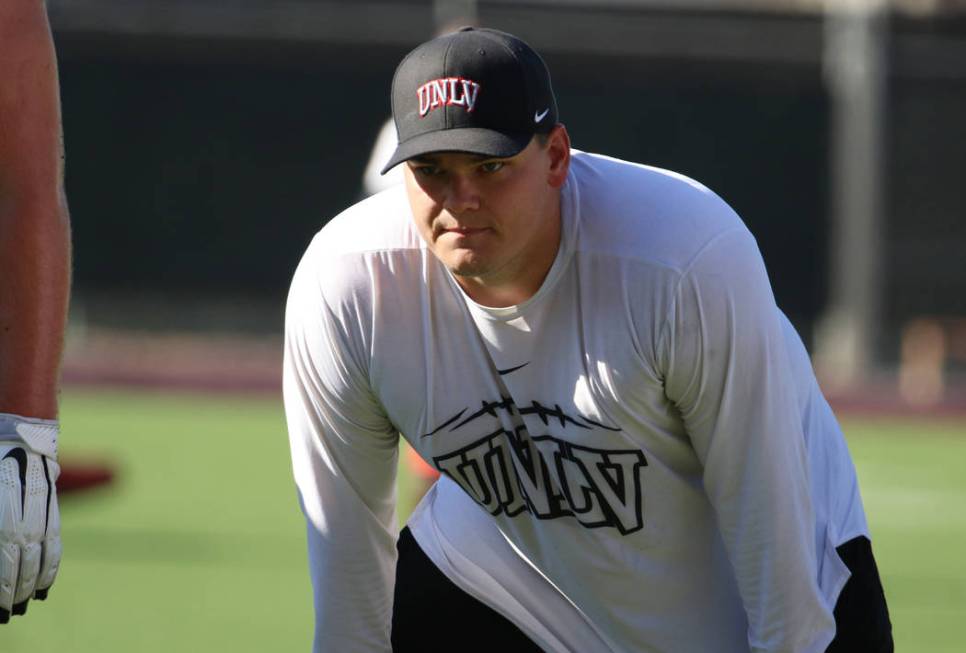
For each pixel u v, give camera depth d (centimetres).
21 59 1184
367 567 1341
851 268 7669
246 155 8950
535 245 1139
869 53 7700
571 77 8831
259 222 8969
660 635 1305
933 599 2631
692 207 1142
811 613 1210
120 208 8881
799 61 8575
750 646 1238
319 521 1321
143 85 8850
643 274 1134
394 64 8850
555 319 1173
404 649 1398
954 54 8462
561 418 1203
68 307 1202
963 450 5344
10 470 1144
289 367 1273
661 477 1221
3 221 1178
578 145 8881
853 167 7694
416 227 1180
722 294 1129
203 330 8881
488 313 1177
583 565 1284
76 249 8831
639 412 1180
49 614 2320
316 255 1232
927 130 8662
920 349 8038
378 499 1325
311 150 8981
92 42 8644
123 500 3531
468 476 1283
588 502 1237
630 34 8562
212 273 8944
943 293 8744
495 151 1065
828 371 7588
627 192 1154
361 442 1288
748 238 1154
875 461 4950
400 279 1203
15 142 1183
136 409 5831
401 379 1227
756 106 8894
